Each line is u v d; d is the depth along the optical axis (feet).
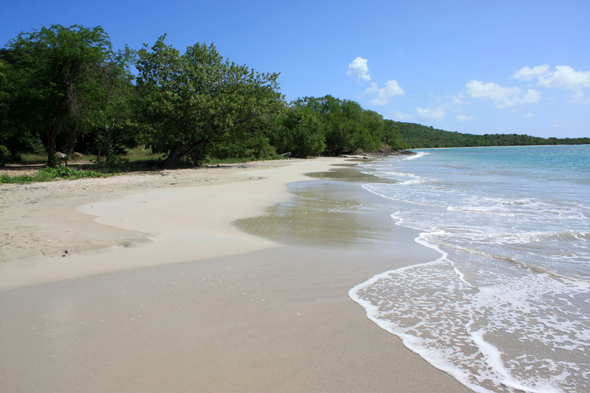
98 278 15.28
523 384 8.65
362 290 14.34
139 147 150.10
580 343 10.49
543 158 158.20
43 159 101.50
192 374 8.90
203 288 14.34
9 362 9.36
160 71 84.64
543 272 16.40
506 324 11.61
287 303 13.06
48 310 12.30
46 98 71.82
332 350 10.02
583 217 29.30
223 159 125.08
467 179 62.95
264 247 20.52
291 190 47.47
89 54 72.23
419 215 30.58
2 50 114.93
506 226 26.20
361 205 35.81
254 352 9.89
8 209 30.53
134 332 10.87
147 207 32.35
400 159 166.40
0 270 15.94
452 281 15.37
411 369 9.19
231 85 92.99
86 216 27.81
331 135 203.10
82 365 9.24
